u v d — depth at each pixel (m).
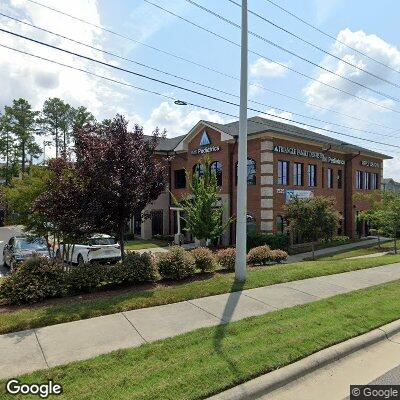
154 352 5.21
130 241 28.36
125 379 4.40
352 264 12.62
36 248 15.01
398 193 25.75
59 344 5.60
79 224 9.45
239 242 9.77
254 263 13.16
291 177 23.88
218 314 7.08
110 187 9.32
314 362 5.12
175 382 4.33
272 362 4.93
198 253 10.81
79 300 7.97
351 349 5.68
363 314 7.06
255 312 7.23
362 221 31.91
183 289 8.61
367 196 28.27
